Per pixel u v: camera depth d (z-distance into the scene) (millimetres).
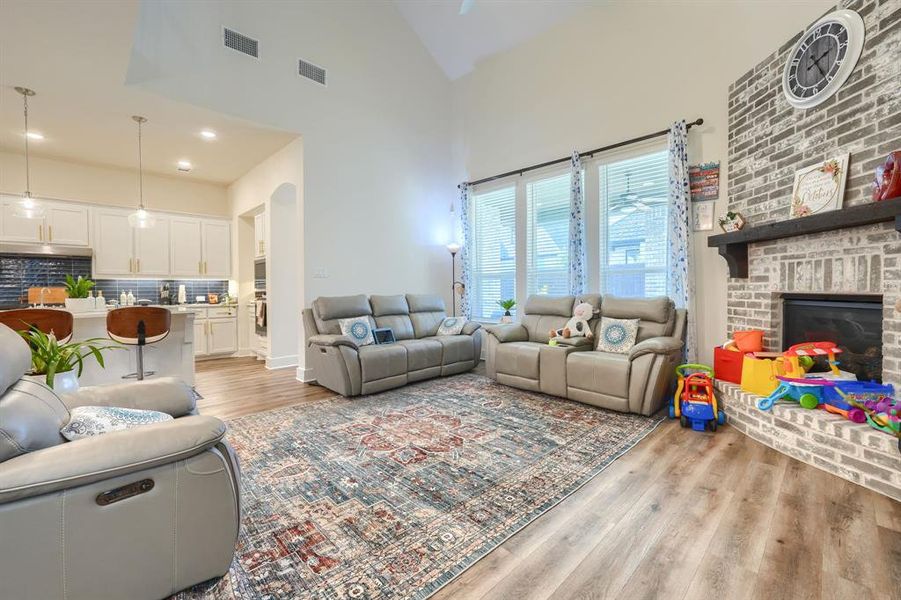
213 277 6262
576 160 4586
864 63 2344
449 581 1424
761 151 3115
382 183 5281
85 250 5109
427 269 5852
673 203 3822
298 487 2088
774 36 3348
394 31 5422
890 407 2020
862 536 1630
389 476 2209
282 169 4891
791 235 2711
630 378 3186
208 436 1320
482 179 5750
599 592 1358
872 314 2447
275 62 4285
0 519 1017
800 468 2250
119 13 2412
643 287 4246
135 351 3746
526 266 5352
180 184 6137
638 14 4203
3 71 3109
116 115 3932
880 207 2025
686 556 1533
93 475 1109
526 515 1829
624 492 2020
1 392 1130
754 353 2891
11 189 4836
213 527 1355
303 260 4527
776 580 1397
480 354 5305
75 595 1127
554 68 4949
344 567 1495
